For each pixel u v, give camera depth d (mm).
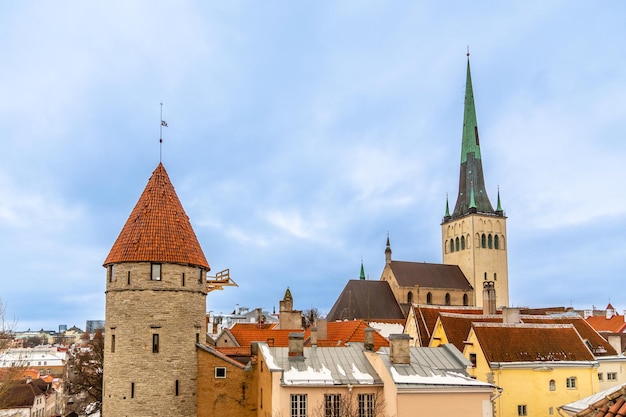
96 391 103250
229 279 74750
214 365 61469
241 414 61031
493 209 183000
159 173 65625
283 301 94375
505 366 63000
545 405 63281
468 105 189750
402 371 47438
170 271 60750
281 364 50656
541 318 80938
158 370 59125
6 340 82188
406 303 157375
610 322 142500
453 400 45219
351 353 53625
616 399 22703
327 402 47250
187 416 59906
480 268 175625
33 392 119438
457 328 77062
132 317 59594
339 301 152750
